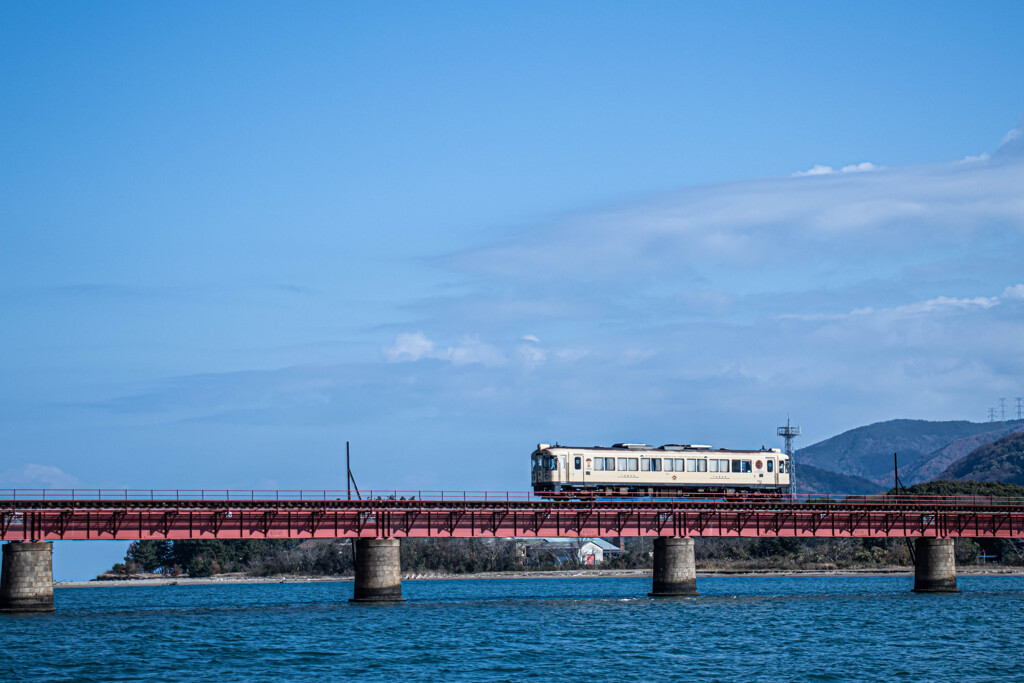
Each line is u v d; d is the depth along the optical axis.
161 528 101.50
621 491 124.12
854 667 74.88
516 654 80.06
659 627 95.75
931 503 128.25
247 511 104.12
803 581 183.50
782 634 91.00
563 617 103.50
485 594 154.12
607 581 197.38
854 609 110.94
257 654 79.94
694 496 126.81
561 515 114.06
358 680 70.00
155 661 76.62
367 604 113.69
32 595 99.56
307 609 112.56
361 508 110.12
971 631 93.19
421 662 76.56
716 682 69.50
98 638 87.94
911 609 111.25
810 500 123.75
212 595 170.38
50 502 99.38
